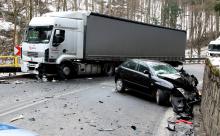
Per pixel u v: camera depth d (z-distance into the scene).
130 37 24.09
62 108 10.75
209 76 9.26
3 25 40.97
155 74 13.23
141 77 13.72
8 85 15.48
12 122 8.67
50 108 10.65
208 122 7.89
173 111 11.28
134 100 13.28
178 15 80.06
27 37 18.86
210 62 10.11
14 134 3.99
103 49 21.52
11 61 19.98
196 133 8.40
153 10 91.12
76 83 17.72
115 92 15.16
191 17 80.06
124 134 8.10
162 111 11.31
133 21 24.20
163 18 80.00
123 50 23.44
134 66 14.53
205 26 74.88
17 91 13.77
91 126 8.69
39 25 18.50
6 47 35.75
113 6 74.06
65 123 8.85
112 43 22.30
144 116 10.32
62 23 18.64
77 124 8.81
